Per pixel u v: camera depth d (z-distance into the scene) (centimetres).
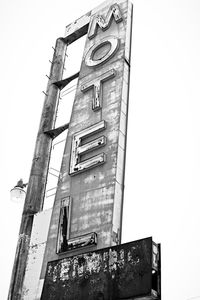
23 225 1319
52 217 1270
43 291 1084
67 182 1321
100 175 1244
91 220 1173
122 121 1338
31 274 1199
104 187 1208
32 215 1340
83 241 1126
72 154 1354
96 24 1741
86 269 1030
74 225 1204
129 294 905
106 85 1470
